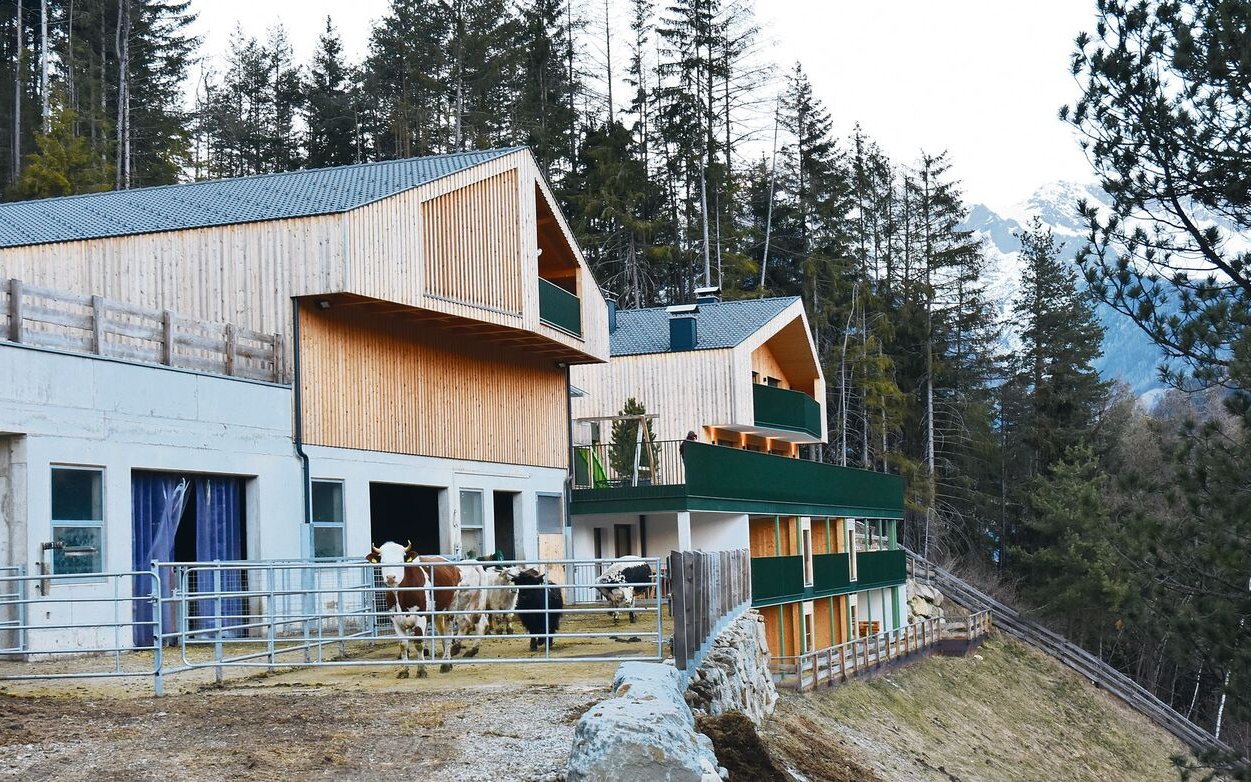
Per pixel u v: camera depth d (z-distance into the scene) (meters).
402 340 25.33
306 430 21.98
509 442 29.73
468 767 9.84
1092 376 78.94
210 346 20.34
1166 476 25.28
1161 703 51.31
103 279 22.31
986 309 80.31
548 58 68.12
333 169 27.34
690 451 31.84
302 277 21.50
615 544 35.12
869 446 71.19
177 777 9.47
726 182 65.19
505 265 26.91
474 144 65.25
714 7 65.12
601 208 62.22
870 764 21.53
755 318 41.59
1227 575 23.44
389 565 15.54
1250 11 21.00
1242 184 21.06
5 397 16.50
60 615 17.16
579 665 16.19
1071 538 58.91
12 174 55.22
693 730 10.12
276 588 20.89
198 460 19.69
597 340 32.34
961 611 54.91
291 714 11.99
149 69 66.50
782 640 35.31
